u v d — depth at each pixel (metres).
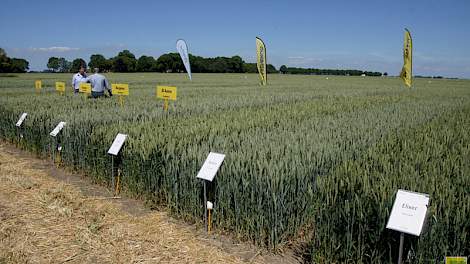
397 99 19.39
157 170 6.36
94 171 7.78
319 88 32.50
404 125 9.94
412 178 4.58
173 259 4.57
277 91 26.28
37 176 7.75
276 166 5.16
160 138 6.88
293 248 5.18
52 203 6.12
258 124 9.74
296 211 5.43
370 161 5.69
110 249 4.73
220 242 5.25
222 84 39.78
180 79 52.94
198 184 5.72
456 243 3.69
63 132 8.67
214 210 5.58
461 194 4.18
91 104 13.13
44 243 4.82
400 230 3.57
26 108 11.48
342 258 4.34
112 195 7.07
